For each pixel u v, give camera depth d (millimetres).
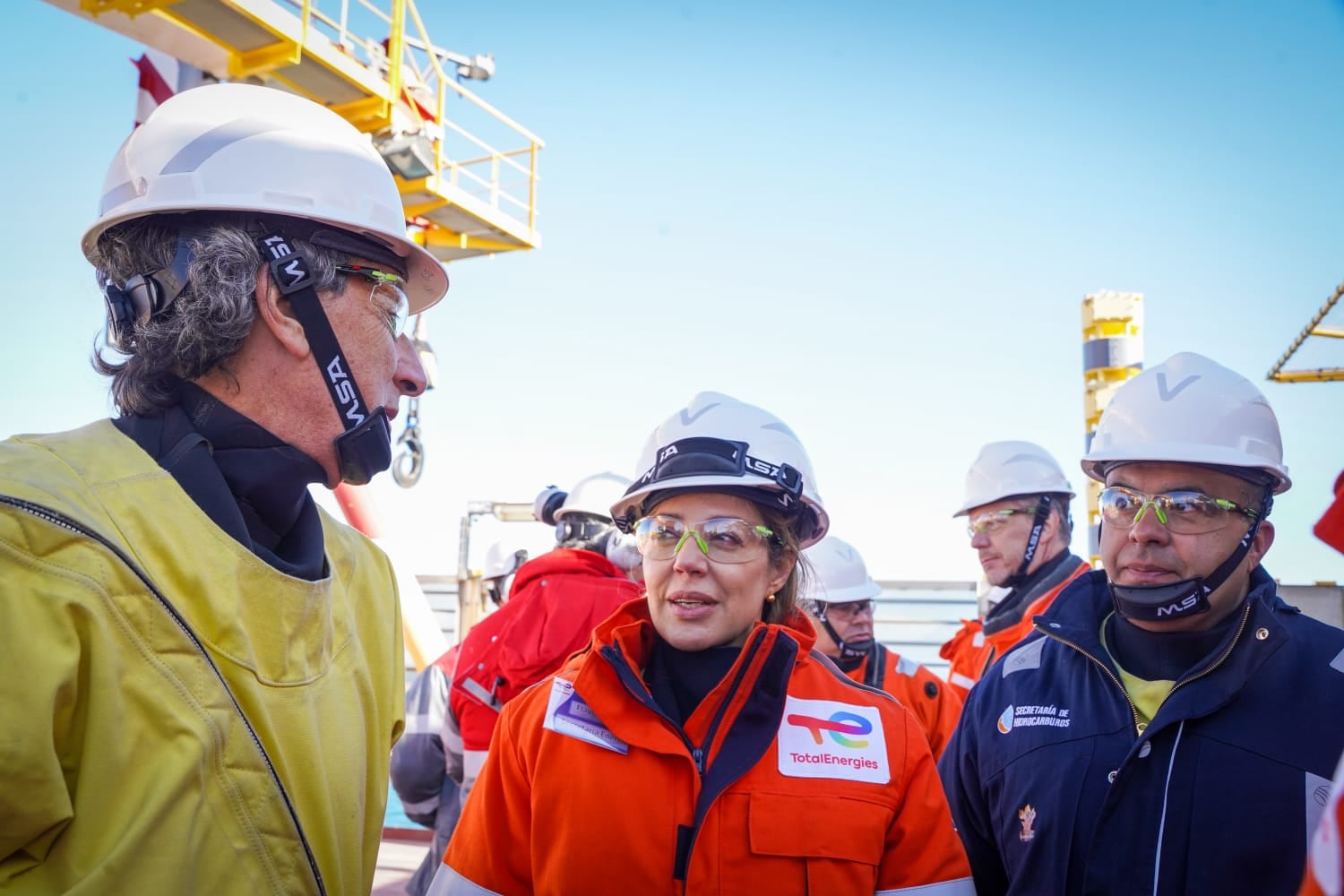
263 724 1377
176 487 1391
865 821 1760
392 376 1673
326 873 1462
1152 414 2154
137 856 1178
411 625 8984
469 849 1898
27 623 1146
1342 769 760
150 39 7348
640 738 1777
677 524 1953
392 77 8344
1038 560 4324
